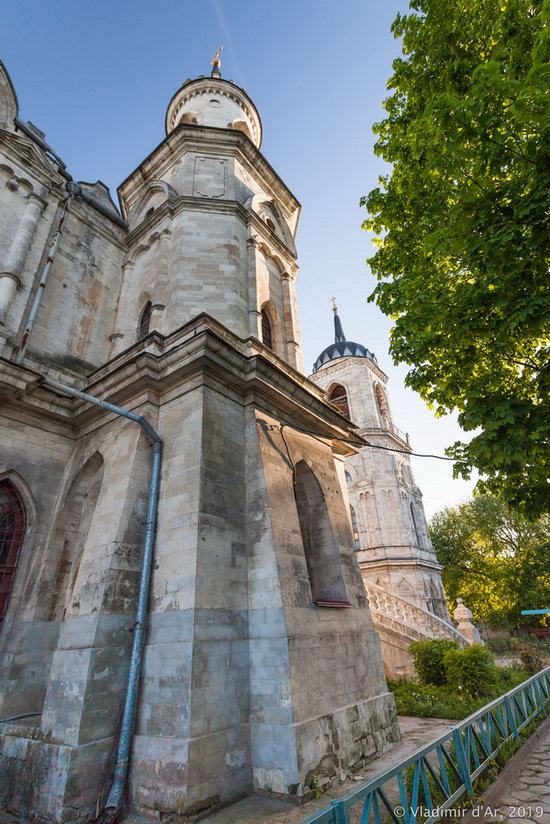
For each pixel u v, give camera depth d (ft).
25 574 32.94
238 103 69.26
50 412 37.32
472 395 27.32
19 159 44.73
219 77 74.02
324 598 35.78
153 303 43.50
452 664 49.60
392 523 115.14
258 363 33.63
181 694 22.84
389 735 31.76
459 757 20.21
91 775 22.00
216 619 25.58
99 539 29.04
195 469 28.81
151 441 32.53
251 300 44.60
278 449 34.81
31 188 44.98
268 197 57.57
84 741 22.36
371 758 28.40
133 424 33.14
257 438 33.06
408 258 36.27
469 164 25.89
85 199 51.13
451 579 146.20
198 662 23.52
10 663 29.35
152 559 28.22
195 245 44.50
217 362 32.07
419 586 106.01
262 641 26.66
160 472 31.12
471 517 149.07
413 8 33.58
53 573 33.35
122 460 32.01
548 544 128.88
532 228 22.98
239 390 34.94
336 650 30.37
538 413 24.21
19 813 22.15
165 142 54.03
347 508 43.39
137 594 27.63
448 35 30.83
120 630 25.96
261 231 51.55
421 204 32.37
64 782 21.03
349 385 138.82
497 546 140.56
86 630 25.59
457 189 27.32
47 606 32.19
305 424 40.37
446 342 28.19
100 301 48.78
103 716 23.57
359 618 35.19
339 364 143.02
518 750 26.45
